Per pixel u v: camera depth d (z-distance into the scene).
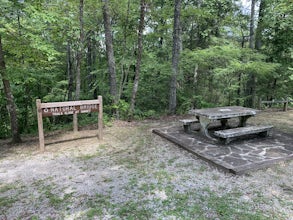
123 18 7.47
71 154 4.17
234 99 9.41
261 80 9.51
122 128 6.09
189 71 9.39
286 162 3.58
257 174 3.19
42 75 6.38
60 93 8.27
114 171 3.40
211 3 9.40
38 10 4.41
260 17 8.80
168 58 9.92
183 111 8.25
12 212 2.43
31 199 2.67
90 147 4.56
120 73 8.86
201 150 4.07
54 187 2.95
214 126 5.92
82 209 2.45
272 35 8.50
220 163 3.45
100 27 7.95
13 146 4.75
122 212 2.38
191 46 10.78
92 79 10.51
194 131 5.48
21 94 6.34
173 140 4.72
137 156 4.01
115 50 8.91
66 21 5.90
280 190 2.77
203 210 2.39
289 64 8.48
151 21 8.58
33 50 4.73
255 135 5.02
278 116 7.52
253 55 8.22
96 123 6.59
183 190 2.80
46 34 6.59
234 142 4.55
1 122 6.10
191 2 9.64
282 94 9.41
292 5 6.95
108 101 8.66
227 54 7.92
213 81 9.60
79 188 2.91
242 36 10.51
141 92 9.23
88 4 6.43
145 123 6.65
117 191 2.81
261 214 2.31
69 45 8.20
